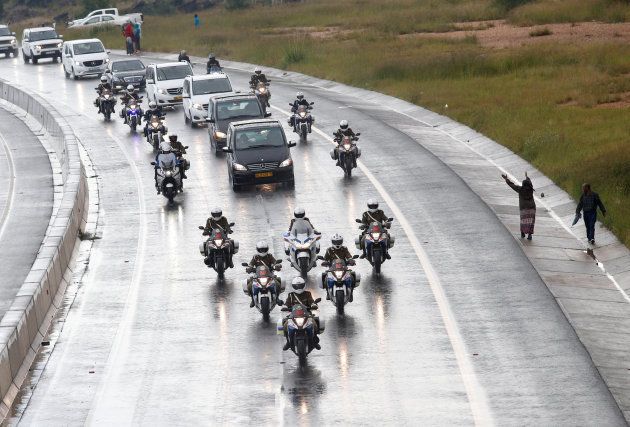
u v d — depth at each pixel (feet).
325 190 315.37
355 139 335.67
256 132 327.06
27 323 188.44
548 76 513.86
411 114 459.73
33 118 530.27
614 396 159.63
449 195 301.43
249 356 183.21
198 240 265.34
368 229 230.07
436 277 224.94
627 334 190.19
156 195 322.55
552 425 149.89
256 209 295.48
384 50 649.61
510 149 364.79
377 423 153.17
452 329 192.24
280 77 609.01
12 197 351.05
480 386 165.48
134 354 186.80
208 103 437.99
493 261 235.20
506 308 202.80
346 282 203.41
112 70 579.07
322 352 183.52
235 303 213.87
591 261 237.04
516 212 283.59
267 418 156.66
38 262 219.20
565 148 348.38
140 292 223.92
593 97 442.91
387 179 327.06
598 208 268.21
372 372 173.27
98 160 387.14
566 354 177.58
